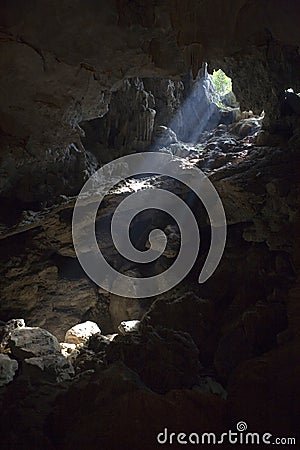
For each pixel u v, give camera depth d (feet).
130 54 22.35
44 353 22.06
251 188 23.66
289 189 22.03
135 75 24.53
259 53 22.71
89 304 33.32
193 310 24.09
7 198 31.12
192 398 14.97
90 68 22.47
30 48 20.62
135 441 13.89
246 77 25.67
